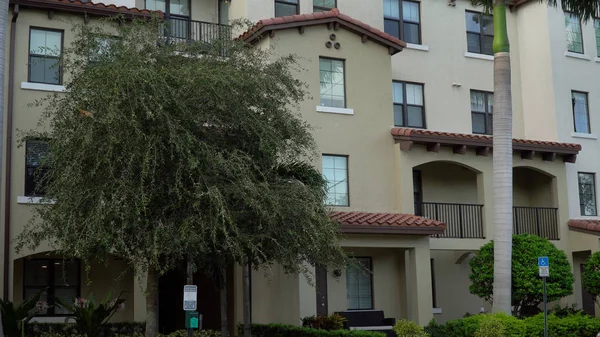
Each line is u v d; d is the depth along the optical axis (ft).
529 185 92.43
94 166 45.44
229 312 74.90
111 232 44.34
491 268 71.36
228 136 50.31
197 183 45.73
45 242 64.08
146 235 44.80
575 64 94.38
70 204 45.19
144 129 46.06
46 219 48.11
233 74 49.73
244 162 48.11
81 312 59.57
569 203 88.84
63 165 46.55
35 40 67.05
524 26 96.07
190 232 44.91
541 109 92.89
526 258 70.79
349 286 74.84
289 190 49.83
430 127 86.89
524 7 96.17
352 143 75.97
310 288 67.31
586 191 91.76
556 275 70.38
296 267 53.36
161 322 76.54
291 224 49.65
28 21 66.85
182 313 77.41
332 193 74.33
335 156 75.31
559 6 93.76
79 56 54.85
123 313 70.03
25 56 66.28
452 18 91.71
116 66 46.55
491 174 82.17
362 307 75.20
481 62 92.79
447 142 78.64
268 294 68.08
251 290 70.49
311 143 54.95
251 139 50.47
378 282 76.13
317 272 72.13
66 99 48.57
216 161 46.34
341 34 77.25
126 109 45.42
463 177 87.71
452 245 79.77
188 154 45.47
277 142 50.21
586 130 93.97
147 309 48.80
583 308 88.63
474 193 87.97
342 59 77.10
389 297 76.43
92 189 45.27
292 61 57.06
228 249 49.55
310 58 74.84
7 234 62.75
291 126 52.54
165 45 51.96
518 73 95.86
